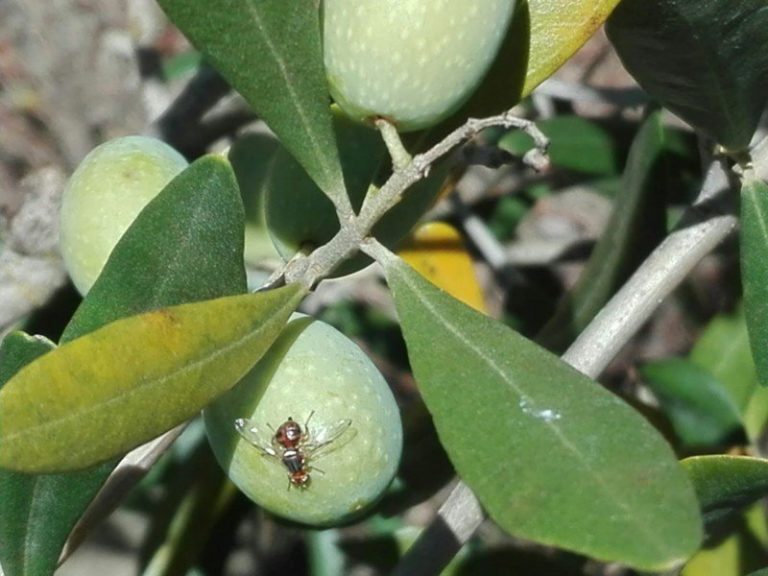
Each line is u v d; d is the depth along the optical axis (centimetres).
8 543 13
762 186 14
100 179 15
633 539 10
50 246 20
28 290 20
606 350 16
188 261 12
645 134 19
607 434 10
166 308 11
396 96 12
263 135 18
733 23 13
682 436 19
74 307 21
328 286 26
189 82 22
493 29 12
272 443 12
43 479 13
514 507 10
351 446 12
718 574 18
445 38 12
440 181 14
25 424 10
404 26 11
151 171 15
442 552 15
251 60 12
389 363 27
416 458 19
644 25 13
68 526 13
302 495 12
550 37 13
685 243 16
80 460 10
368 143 13
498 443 11
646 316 16
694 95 14
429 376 11
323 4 12
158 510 19
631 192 19
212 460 19
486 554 19
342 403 12
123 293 12
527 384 11
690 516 10
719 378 20
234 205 12
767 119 18
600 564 19
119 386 10
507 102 13
